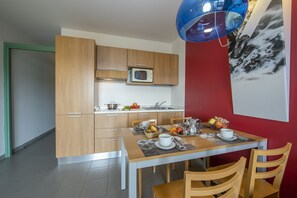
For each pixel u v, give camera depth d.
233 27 1.35
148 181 2.04
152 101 3.66
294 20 1.25
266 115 1.48
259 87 1.50
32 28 2.96
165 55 3.33
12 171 2.27
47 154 2.92
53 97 4.86
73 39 2.44
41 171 2.27
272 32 1.33
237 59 1.71
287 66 1.28
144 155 1.11
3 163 2.53
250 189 1.04
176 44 3.49
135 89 3.51
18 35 3.09
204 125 2.03
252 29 1.51
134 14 2.42
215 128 1.84
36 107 3.88
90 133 2.58
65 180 2.04
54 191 1.81
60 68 2.40
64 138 2.46
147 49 3.54
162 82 3.32
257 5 1.45
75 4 2.16
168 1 2.09
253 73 1.54
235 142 1.40
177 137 1.51
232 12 1.21
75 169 2.34
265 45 1.40
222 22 1.36
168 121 3.10
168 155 1.13
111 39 3.25
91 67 2.53
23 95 3.35
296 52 1.25
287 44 1.26
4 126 2.75
